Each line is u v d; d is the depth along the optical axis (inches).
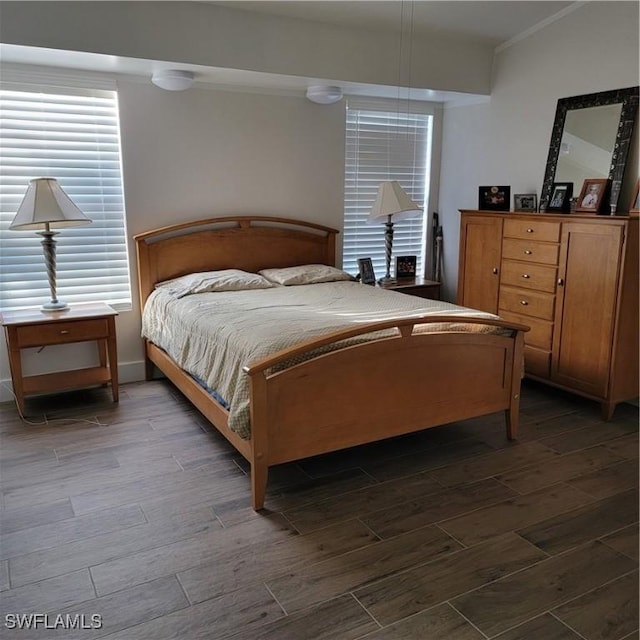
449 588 79.7
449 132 197.5
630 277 129.0
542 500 102.5
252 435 95.0
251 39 140.9
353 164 187.9
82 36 123.7
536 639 70.7
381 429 108.5
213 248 165.0
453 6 145.3
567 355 143.4
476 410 120.0
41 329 133.5
